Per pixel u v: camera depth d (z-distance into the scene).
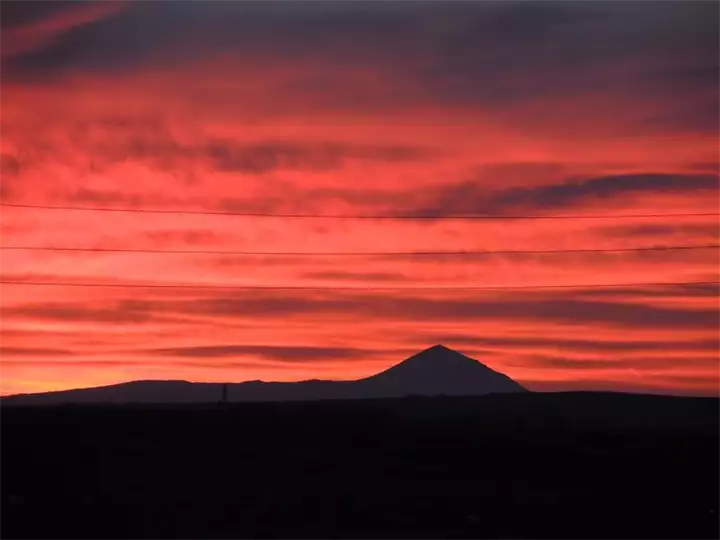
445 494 84.00
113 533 63.69
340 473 96.25
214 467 97.44
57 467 93.38
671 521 72.12
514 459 112.00
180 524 67.12
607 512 75.69
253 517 70.44
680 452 120.50
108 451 106.75
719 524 70.88
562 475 98.25
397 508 75.94
